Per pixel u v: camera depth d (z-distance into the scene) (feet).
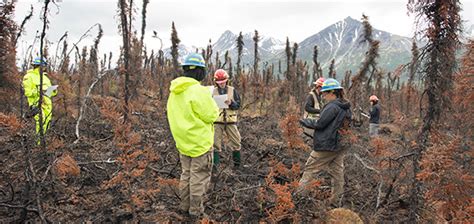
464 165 13.64
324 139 16.03
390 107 68.80
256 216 14.62
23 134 14.30
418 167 13.61
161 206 15.01
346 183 19.26
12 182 15.98
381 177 16.61
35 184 12.42
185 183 14.34
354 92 40.32
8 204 13.05
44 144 15.71
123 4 27.84
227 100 18.22
